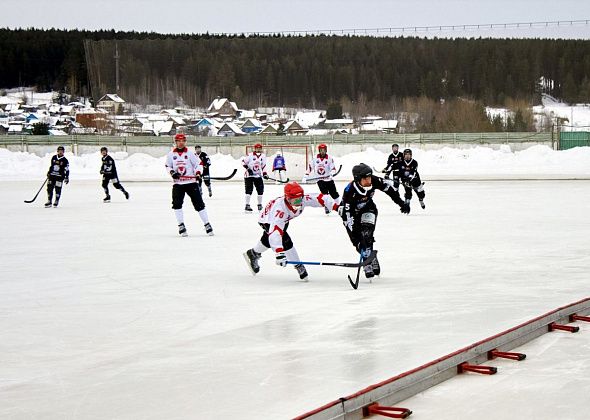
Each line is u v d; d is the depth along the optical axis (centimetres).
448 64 8988
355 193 863
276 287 820
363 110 8981
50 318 672
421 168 4503
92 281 869
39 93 12912
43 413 417
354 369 490
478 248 1110
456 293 757
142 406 426
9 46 13000
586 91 8669
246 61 9481
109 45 8581
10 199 2427
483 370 493
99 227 1514
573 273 877
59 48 13138
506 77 8744
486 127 7081
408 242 1192
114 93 8606
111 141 5425
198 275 908
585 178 3256
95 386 466
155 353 545
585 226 1410
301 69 9538
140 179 3853
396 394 440
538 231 1332
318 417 391
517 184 2938
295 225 1518
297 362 511
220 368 501
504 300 714
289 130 7669
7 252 1130
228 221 1642
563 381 472
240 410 415
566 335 603
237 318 661
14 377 489
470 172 4050
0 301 753
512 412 415
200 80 9212
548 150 4750
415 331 593
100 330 623
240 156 5516
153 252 1124
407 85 9088
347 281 855
